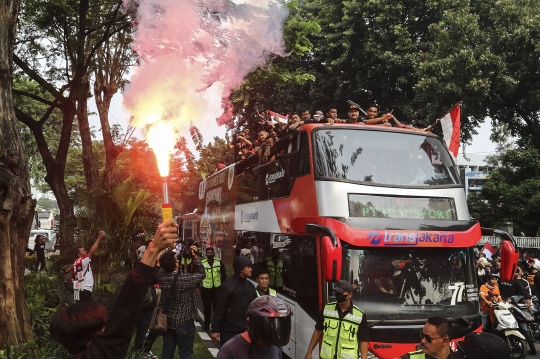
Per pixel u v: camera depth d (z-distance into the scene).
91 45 15.48
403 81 21.09
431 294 6.86
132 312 2.17
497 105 21.08
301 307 7.50
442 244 6.91
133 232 12.17
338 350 5.13
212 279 10.80
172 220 2.22
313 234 7.20
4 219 5.47
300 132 8.12
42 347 6.02
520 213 20.62
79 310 2.40
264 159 10.36
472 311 6.93
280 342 2.82
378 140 7.81
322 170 7.38
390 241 6.75
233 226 12.62
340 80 23.14
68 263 11.68
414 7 22.36
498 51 19.50
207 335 10.46
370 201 7.25
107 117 17.14
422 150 7.89
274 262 8.94
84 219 11.89
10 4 5.83
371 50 21.30
